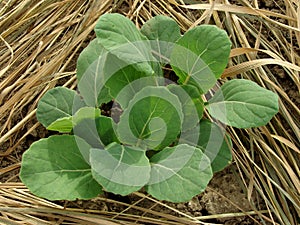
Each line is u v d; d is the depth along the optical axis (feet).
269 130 1.65
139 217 1.52
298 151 1.55
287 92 1.71
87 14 1.71
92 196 1.43
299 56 1.74
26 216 1.49
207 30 1.46
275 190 1.58
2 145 1.66
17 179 1.60
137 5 1.83
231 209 1.57
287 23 1.80
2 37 1.76
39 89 1.69
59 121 1.43
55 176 1.42
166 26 1.61
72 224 1.49
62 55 1.67
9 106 1.64
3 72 1.67
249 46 1.72
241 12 1.72
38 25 1.77
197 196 1.59
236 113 1.46
